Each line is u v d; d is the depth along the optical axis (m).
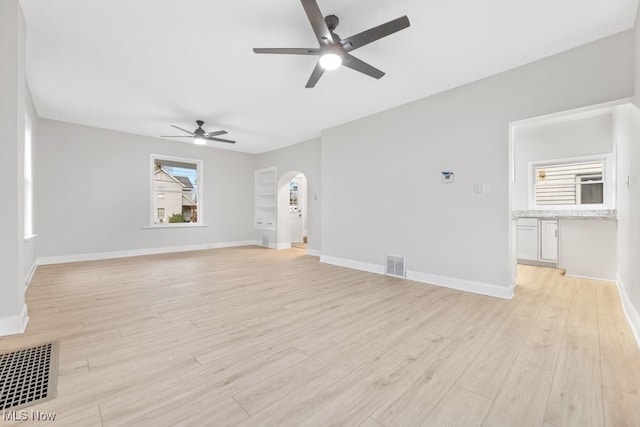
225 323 2.44
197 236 6.87
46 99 4.04
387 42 2.64
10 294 2.20
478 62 2.99
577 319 2.54
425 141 3.86
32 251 4.21
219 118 4.83
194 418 1.32
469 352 1.95
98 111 4.52
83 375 1.65
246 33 2.53
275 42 2.67
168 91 3.76
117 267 4.75
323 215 5.35
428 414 1.36
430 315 2.64
